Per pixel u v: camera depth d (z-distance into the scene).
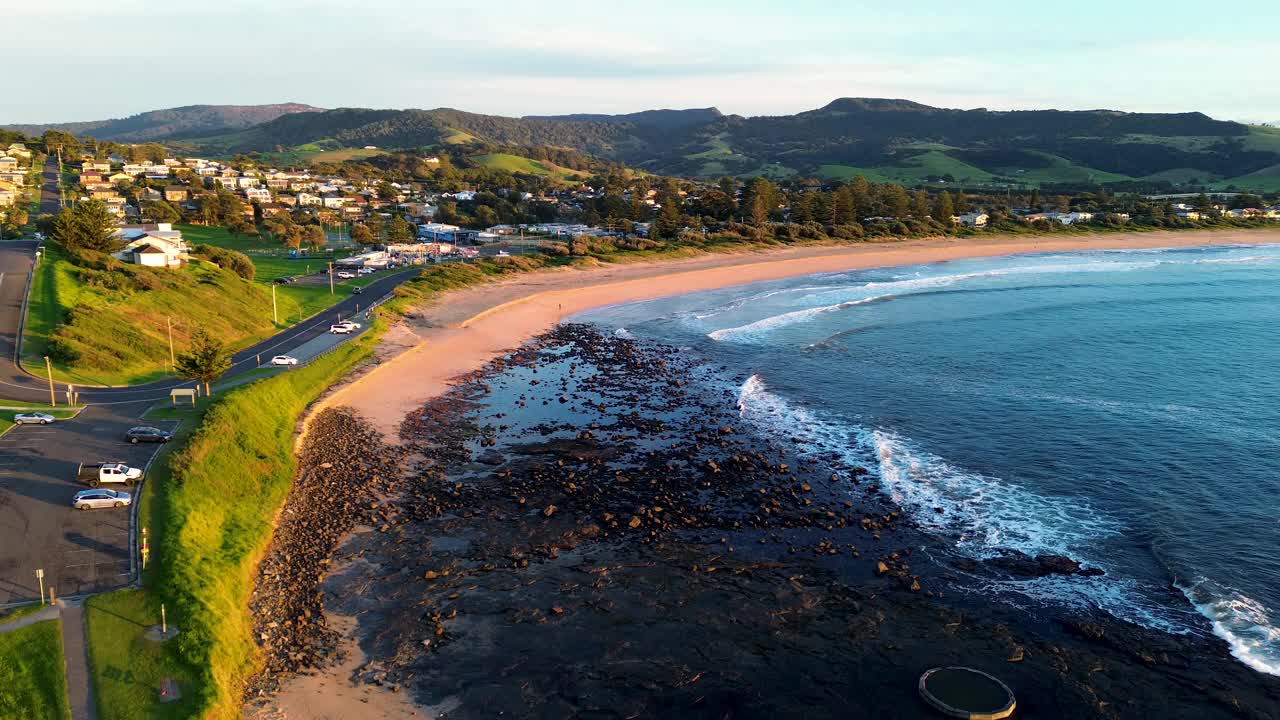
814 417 71.00
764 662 37.31
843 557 46.78
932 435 66.44
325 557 45.28
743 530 49.97
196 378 67.19
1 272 90.62
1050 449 63.03
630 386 80.38
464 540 48.00
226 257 117.50
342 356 84.25
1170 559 45.91
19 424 56.78
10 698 30.38
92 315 79.94
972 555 46.97
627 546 47.81
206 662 32.97
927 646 38.47
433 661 36.78
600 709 34.03
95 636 34.03
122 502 45.28
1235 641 38.25
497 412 71.69
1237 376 82.88
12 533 41.75
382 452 61.16
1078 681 35.69
